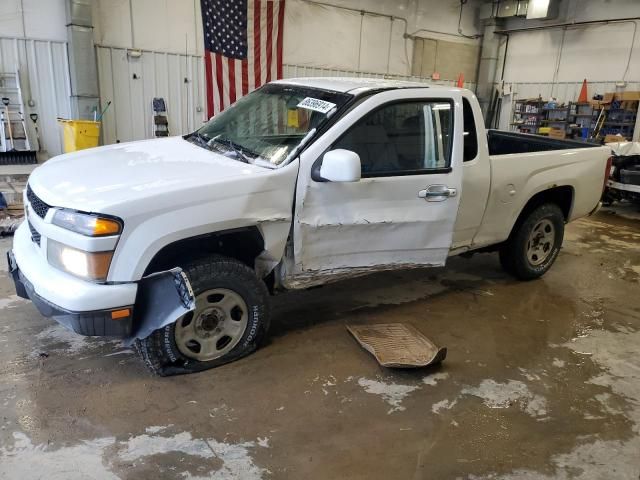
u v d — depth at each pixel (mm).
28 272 2686
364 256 3398
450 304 4297
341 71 12234
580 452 2562
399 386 3047
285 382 3000
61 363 3051
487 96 15070
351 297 4309
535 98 13969
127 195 2553
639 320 4199
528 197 4367
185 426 2559
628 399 3057
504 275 5082
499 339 3729
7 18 7988
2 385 2799
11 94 8250
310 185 3014
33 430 2457
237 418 2652
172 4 9445
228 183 2770
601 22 12383
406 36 13211
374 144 3262
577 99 13227
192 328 2947
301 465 2359
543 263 4941
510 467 2434
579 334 3883
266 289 3139
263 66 10648
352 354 3369
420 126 3457
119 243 2506
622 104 11398
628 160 8203
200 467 2299
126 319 2611
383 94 3318
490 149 5859
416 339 3518
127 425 2535
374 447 2516
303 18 11156
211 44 9906
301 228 3051
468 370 3281
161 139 3859
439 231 3611
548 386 3148
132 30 9164
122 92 9328
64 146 8375
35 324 3508
